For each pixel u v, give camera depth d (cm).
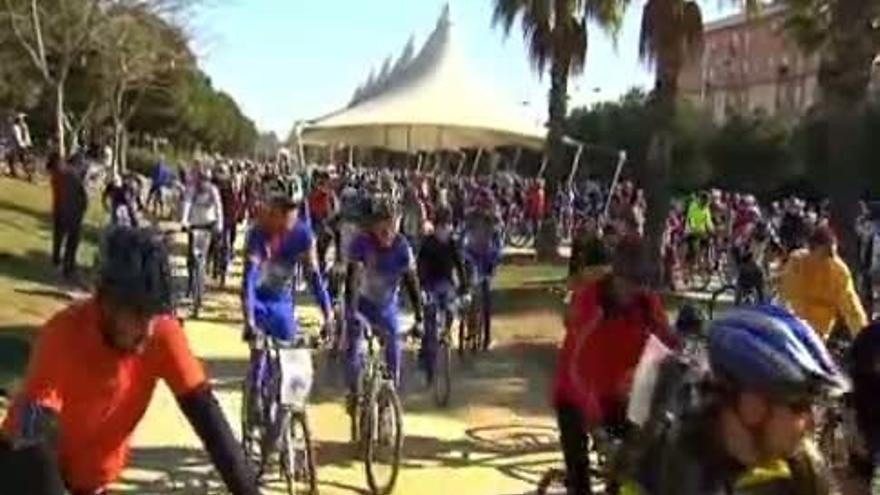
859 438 539
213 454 331
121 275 315
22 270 1730
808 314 862
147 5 4000
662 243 1945
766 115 5981
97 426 334
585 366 586
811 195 5084
